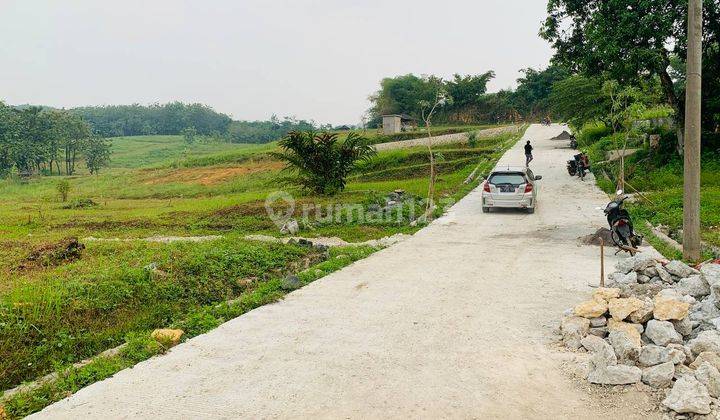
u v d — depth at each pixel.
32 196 47.69
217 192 41.16
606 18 18.89
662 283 6.32
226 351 5.41
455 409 4.05
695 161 8.77
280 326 6.16
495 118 82.75
